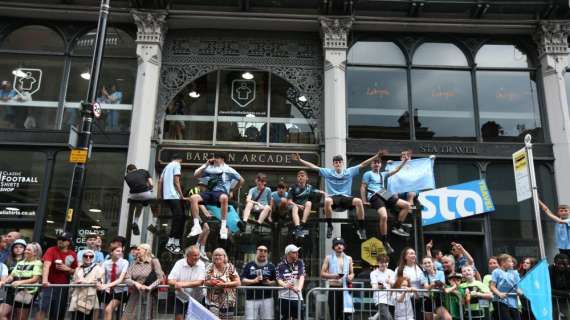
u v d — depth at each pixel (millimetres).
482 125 12602
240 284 7086
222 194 8875
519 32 13062
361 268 11016
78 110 12375
